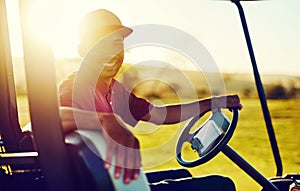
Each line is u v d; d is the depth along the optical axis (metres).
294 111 6.71
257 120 5.76
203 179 2.52
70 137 1.51
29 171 2.02
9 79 2.08
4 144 2.11
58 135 1.46
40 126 1.45
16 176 2.01
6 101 2.08
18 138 2.10
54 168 1.47
